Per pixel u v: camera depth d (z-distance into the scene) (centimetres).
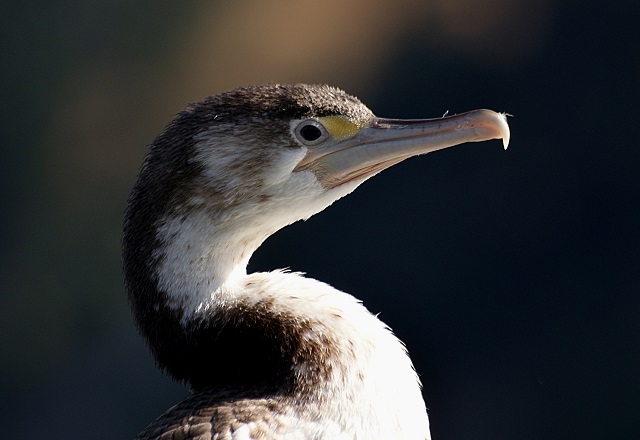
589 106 1788
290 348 552
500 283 1702
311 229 1691
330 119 618
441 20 1880
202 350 574
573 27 1828
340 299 585
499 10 1862
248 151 596
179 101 1873
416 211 1709
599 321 1691
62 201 1842
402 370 570
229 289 587
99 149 1862
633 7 1803
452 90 1842
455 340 1683
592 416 1645
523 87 1819
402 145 624
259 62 1883
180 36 1895
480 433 1650
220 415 525
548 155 1767
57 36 1889
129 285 593
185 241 584
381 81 1862
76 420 1703
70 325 1780
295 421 525
